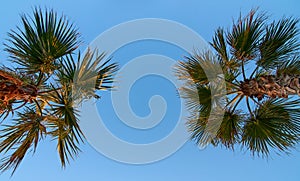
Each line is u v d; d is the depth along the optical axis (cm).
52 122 423
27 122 413
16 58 409
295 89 426
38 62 414
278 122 441
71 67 420
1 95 395
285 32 441
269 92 443
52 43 409
